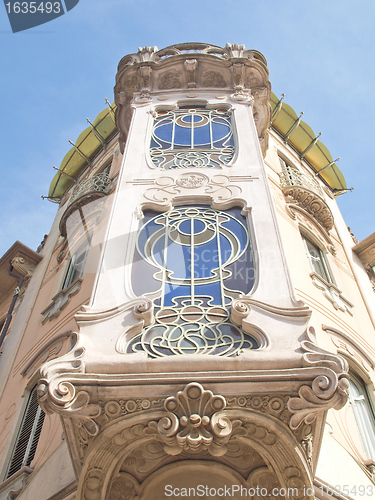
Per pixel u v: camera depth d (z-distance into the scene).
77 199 14.15
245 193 8.50
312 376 5.37
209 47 13.67
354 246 14.91
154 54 13.34
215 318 6.34
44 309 12.16
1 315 15.41
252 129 10.34
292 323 6.10
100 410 5.38
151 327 6.26
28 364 10.67
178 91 12.11
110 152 17.48
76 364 5.64
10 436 9.29
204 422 5.25
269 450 5.54
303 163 17.94
